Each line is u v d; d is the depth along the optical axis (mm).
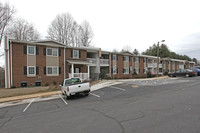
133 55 30188
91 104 7805
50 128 4492
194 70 24234
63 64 19375
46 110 7148
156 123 4285
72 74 18562
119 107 6660
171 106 6160
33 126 4805
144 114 5270
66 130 4234
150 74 29750
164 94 9359
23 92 12797
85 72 21859
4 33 24219
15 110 7551
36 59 16984
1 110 7742
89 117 5410
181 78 21703
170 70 42656
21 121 5512
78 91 9953
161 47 57344
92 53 25047
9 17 24000
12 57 15320
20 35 27078
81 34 36281
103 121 4820
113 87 14164
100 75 23422
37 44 17125
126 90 12133
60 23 32438
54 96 11477
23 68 15984
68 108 7246
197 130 3672
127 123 4453
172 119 4551
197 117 4637
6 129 4680
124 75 28391
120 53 27344
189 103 6523
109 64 25719
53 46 18484
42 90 13594
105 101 8375
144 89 12109
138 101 7715
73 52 20656
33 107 8039
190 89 10711
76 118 5398
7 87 15000
